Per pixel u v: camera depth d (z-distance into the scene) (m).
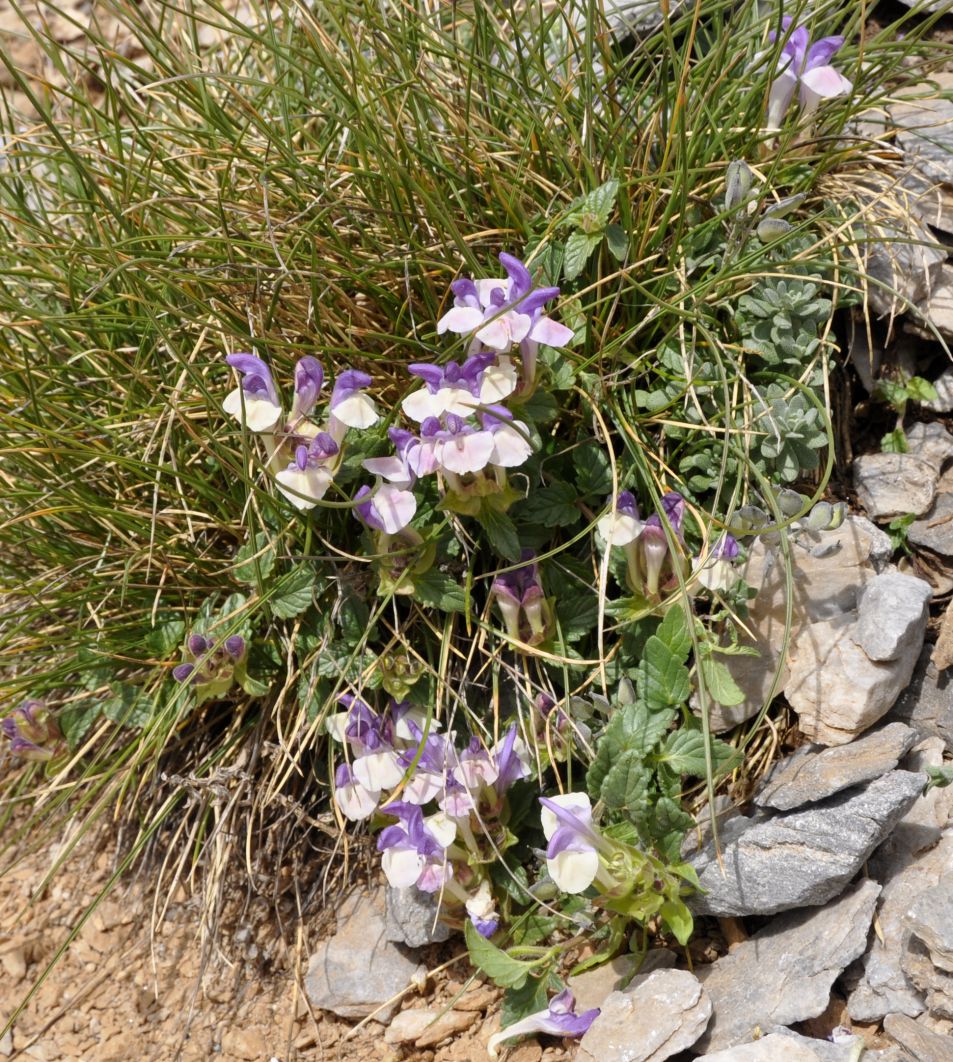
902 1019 0.34
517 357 0.39
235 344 0.42
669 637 0.38
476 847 0.39
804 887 0.36
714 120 0.42
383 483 0.38
